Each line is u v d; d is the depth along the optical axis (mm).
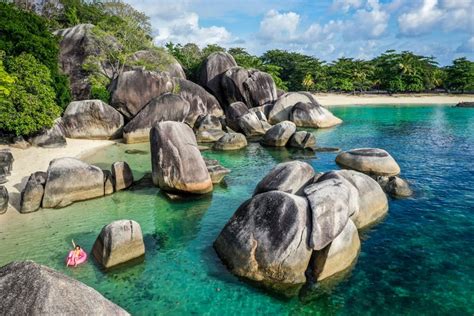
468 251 11758
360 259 11258
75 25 40500
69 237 12891
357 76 76188
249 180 19281
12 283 6094
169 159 15922
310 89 78688
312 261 10156
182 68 44219
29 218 14406
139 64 36000
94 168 16594
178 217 14617
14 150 22609
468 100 62844
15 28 24969
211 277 10328
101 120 28531
